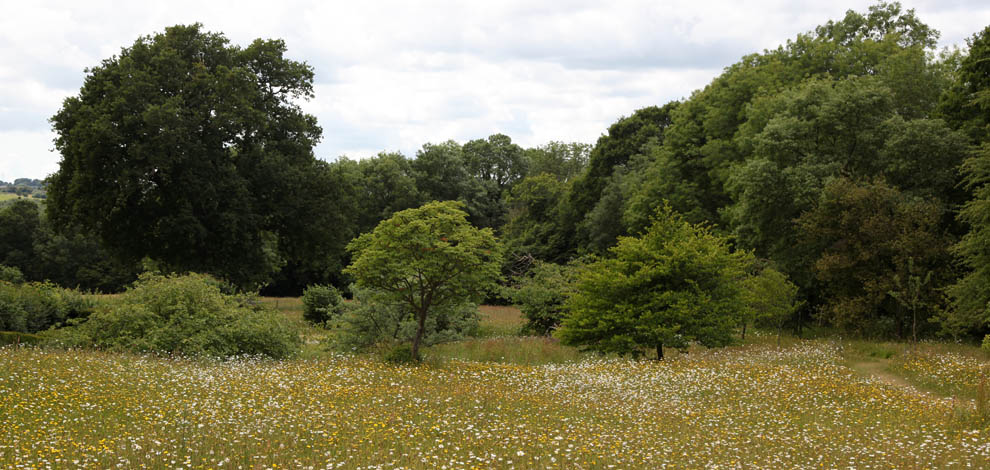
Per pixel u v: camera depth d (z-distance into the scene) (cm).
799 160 3306
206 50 3941
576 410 1330
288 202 3978
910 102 3425
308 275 6550
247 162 3909
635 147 6022
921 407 1455
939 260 2803
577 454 987
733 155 4062
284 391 1333
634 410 1352
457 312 2227
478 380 1661
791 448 1077
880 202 2853
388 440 1011
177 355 1794
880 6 4356
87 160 3397
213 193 3603
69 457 841
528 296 3100
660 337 2177
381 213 6988
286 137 4241
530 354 2445
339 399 1298
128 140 3506
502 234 7169
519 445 1026
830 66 4056
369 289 2070
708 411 1367
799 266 3266
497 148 8769
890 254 2833
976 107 2973
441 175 7569
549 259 6369
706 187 4566
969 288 2233
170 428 1012
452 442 1019
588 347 2355
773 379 1750
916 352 2277
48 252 6016
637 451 1021
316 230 4038
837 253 2948
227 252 3903
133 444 896
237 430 1005
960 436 1181
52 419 1007
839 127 3152
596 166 6291
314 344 2512
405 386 1483
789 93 3528
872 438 1175
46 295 2245
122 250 3844
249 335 1970
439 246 1789
